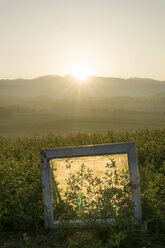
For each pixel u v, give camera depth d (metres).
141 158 10.00
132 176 4.81
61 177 5.13
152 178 6.82
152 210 5.11
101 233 4.41
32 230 4.80
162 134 14.02
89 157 5.10
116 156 5.03
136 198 4.79
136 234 4.31
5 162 9.68
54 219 4.95
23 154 12.55
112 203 4.91
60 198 5.07
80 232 4.55
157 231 4.39
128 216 4.78
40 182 6.78
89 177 5.05
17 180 6.72
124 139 13.81
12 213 5.12
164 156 9.59
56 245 4.17
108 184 5.04
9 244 4.29
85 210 4.92
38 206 5.45
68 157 4.83
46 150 4.82
